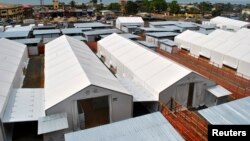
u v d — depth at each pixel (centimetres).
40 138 2230
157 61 3212
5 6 13788
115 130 1644
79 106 2492
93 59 3506
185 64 4562
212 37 5003
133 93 2659
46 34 6197
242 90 3316
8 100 2362
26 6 15100
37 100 2419
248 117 1753
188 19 11988
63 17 12238
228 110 1845
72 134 1609
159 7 14662
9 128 2311
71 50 3569
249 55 3916
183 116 2430
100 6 16938
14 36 5631
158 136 1574
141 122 1728
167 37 5991
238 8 19188
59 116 2098
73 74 2627
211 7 16138
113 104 2308
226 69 4147
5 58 3416
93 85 2186
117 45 4359
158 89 2602
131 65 3403
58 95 2262
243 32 4997
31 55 5059
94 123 2381
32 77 3812
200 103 2850
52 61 3400
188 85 2708
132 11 13925
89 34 6172
